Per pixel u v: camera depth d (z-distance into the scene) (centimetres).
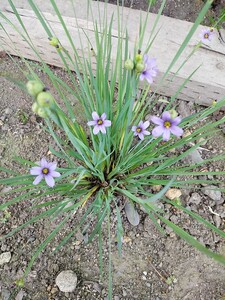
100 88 22
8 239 25
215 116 28
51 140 27
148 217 25
